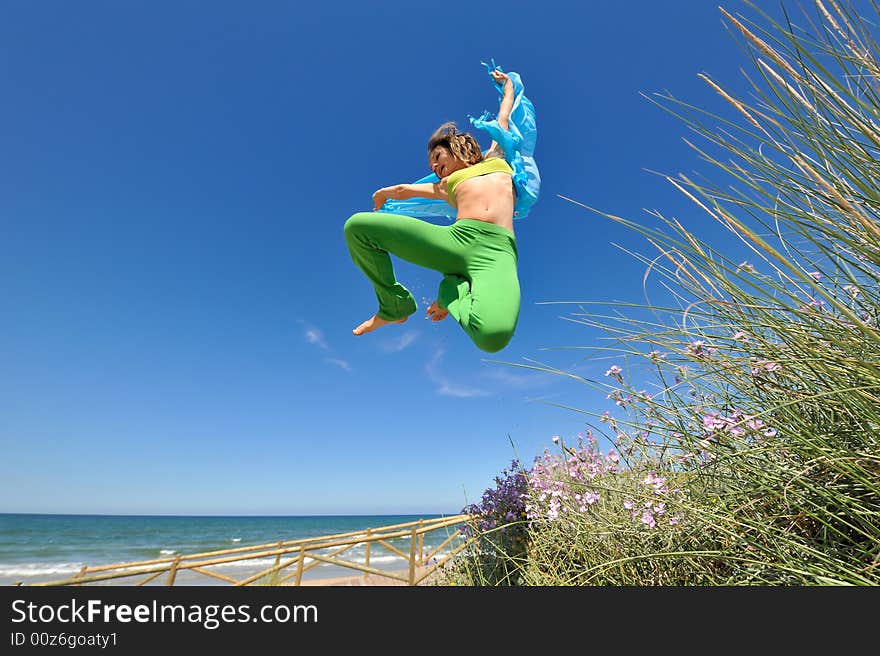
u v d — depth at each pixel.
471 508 3.70
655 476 1.88
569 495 2.67
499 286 2.38
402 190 3.16
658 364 1.92
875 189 1.10
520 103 3.31
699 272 1.49
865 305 1.38
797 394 1.38
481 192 2.67
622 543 2.12
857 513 1.20
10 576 19.52
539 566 2.90
